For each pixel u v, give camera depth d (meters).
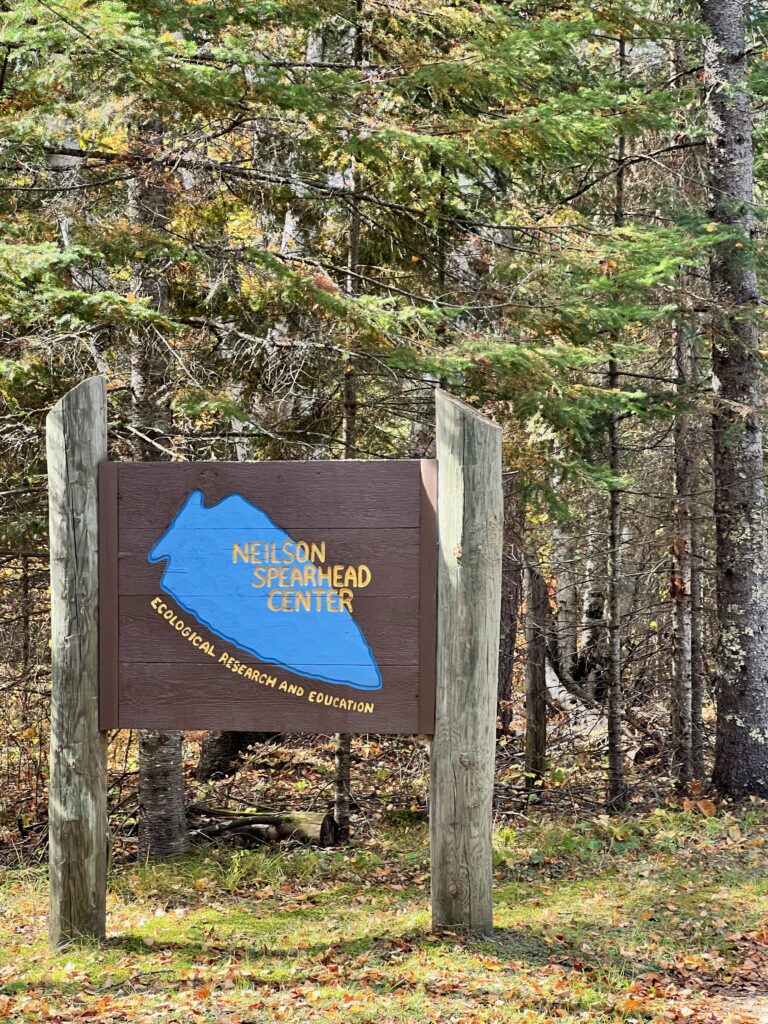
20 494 7.97
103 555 5.14
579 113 7.20
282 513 5.12
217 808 8.77
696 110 10.17
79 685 5.09
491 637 5.07
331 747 10.82
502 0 8.72
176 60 5.79
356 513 5.09
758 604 9.55
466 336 7.62
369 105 6.99
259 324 8.07
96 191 7.41
